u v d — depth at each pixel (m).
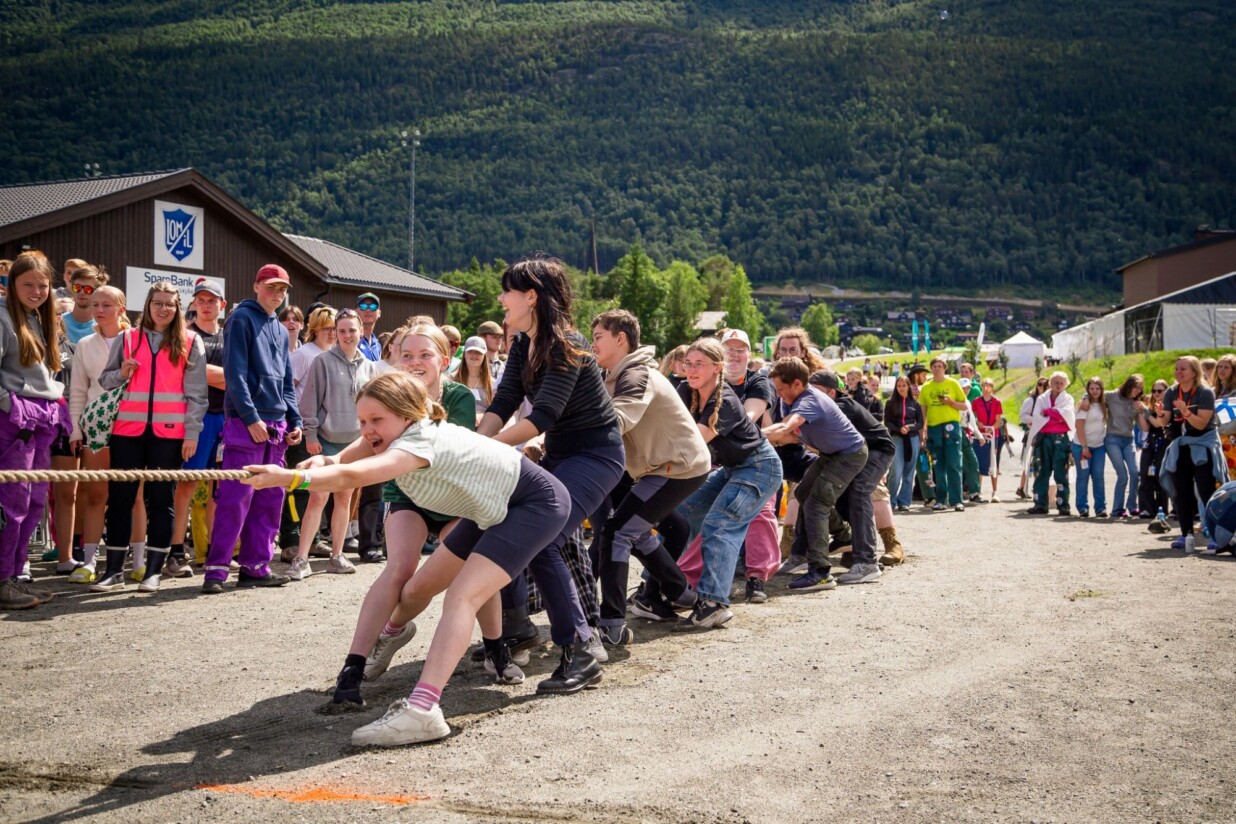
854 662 5.54
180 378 7.52
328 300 25.73
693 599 6.85
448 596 4.42
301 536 8.05
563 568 5.13
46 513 9.23
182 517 8.25
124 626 6.29
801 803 3.60
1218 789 3.75
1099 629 6.28
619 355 6.10
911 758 4.06
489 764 3.99
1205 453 9.99
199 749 4.16
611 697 4.92
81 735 4.31
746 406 7.54
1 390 6.65
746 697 4.89
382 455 4.15
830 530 9.17
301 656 5.61
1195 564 9.02
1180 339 49.53
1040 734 4.34
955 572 8.62
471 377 9.53
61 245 19.36
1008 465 24.86
